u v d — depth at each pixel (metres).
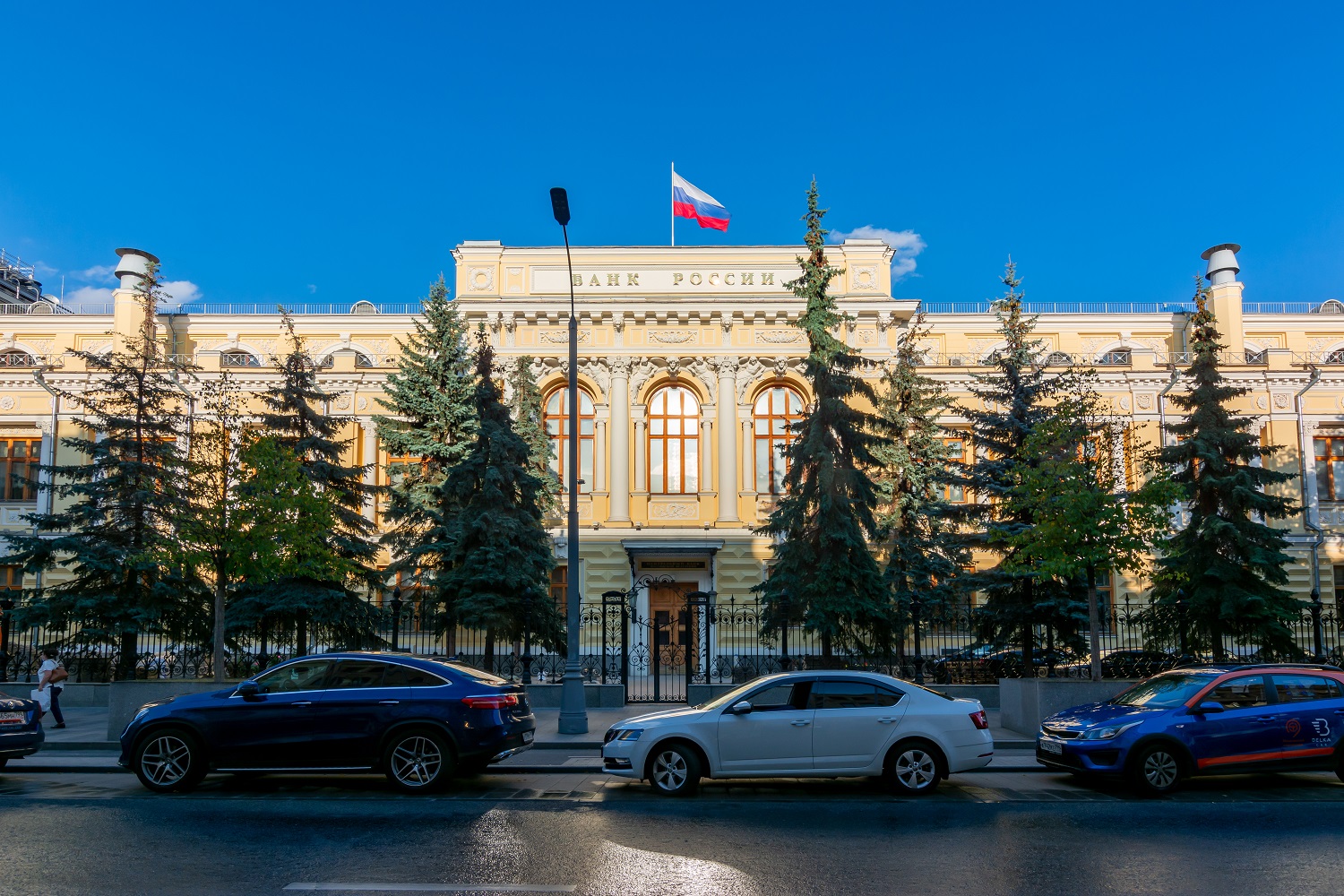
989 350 46.41
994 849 9.48
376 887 8.02
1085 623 23.92
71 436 39.03
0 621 24.59
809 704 12.66
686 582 37.28
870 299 37.62
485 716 12.55
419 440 29.94
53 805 11.60
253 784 13.12
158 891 7.89
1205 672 13.41
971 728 12.67
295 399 27.19
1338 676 13.27
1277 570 24.73
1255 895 7.90
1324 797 12.49
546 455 35.50
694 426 38.84
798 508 24.14
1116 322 46.44
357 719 12.45
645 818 10.93
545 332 38.19
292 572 20.16
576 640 18.39
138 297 30.03
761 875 8.47
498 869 8.63
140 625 23.59
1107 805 11.88
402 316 46.09
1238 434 26.14
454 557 25.97
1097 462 22.25
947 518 27.97
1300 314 45.91
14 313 50.22
